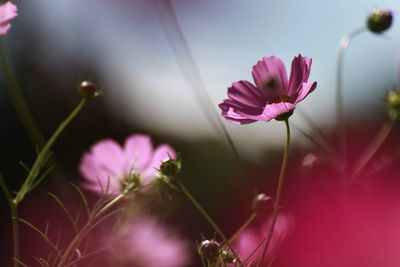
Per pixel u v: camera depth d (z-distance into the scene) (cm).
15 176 91
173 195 72
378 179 70
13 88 70
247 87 60
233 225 74
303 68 59
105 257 65
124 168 67
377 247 63
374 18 72
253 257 62
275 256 61
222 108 59
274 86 59
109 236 65
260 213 62
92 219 60
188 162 83
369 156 71
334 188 68
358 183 68
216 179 79
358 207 66
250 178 72
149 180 66
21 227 78
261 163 78
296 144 79
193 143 87
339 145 71
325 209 66
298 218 66
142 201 65
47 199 79
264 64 60
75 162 91
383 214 65
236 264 57
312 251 63
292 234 63
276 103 58
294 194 69
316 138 70
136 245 65
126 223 65
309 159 69
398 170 71
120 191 66
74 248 60
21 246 77
